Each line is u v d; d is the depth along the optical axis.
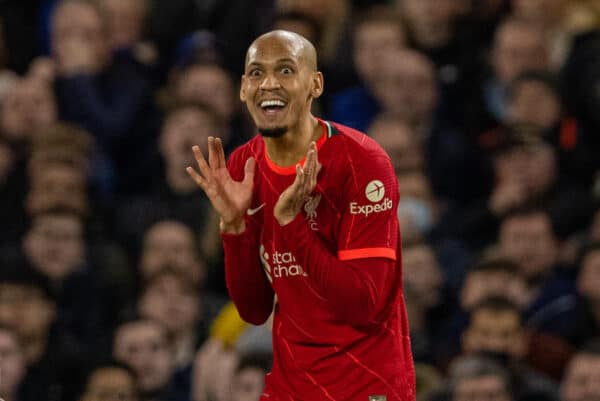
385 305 17.44
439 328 33.06
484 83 37.97
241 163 17.77
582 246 32.59
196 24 41.72
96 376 30.17
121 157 38.47
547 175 35.28
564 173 36.19
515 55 37.53
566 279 32.66
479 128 37.72
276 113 16.81
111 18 41.31
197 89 37.69
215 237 34.66
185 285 32.44
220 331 30.39
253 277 17.80
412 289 32.53
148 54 40.06
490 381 28.42
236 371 28.97
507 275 32.03
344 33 39.44
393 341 17.59
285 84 16.78
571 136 36.28
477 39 39.44
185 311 32.38
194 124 36.25
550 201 35.31
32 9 43.00
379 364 17.44
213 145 17.20
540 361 31.06
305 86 16.94
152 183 37.94
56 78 38.72
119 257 34.56
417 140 36.56
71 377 32.00
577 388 29.17
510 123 36.38
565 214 34.94
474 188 37.09
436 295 33.03
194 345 32.53
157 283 32.25
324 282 16.81
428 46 39.25
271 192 17.38
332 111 38.62
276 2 40.47
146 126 38.62
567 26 39.56
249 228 17.61
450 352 31.44
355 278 16.78
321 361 17.48
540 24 39.31
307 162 16.47
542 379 30.48
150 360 30.92
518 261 33.22
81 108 38.22
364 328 17.39
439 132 37.34
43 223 33.78
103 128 38.16
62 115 38.41
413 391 17.89
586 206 35.03
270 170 17.38
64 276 33.78
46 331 32.41
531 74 36.44
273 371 17.97
